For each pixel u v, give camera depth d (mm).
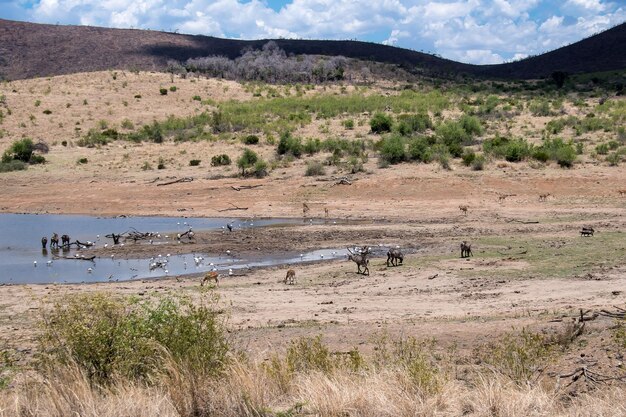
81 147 78562
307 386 8711
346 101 103562
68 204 55375
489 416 8039
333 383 8648
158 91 113875
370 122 79062
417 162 59094
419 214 45156
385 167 58219
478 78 199500
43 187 60938
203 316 9852
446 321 16125
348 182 53938
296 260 31531
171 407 8125
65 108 100312
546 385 9336
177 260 32719
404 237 36875
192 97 110812
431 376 8914
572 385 9484
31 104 101500
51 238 38000
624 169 53281
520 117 86500
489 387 8711
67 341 9133
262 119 89438
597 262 24812
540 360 10445
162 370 8781
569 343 11789
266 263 30969
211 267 30109
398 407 8172
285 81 153375
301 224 43812
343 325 16438
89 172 65438
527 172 53656
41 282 27922
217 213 49812
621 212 42000
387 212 46469
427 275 24781
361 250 32094
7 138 83625
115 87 115000
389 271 26359
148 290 24234
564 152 55500
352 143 67875
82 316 9422
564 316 14719
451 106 99062
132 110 101250
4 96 104438
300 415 8086
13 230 44969
